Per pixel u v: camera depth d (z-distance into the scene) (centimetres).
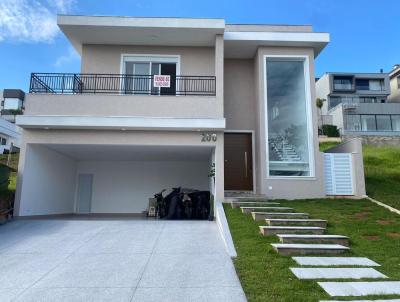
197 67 1365
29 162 1159
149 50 1368
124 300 476
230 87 1427
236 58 1443
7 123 3144
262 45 1331
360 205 1112
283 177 1265
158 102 1180
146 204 1547
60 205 1409
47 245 775
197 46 1373
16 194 1108
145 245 767
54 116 1124
